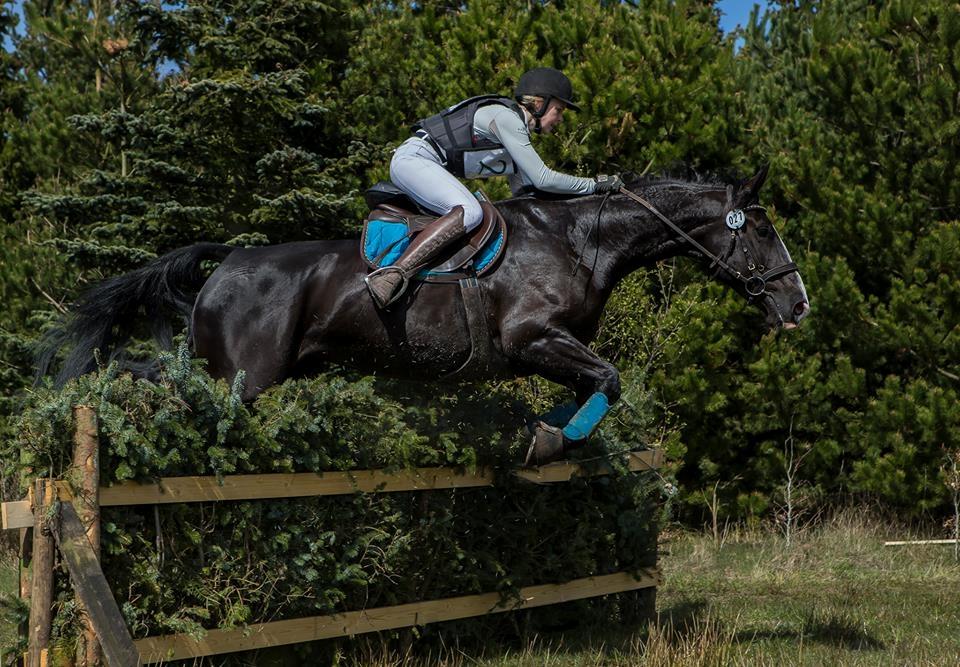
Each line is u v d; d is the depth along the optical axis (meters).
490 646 5.68
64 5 12.97
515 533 5.70
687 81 10.38
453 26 11.46
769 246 5.33
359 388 4.90
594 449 6.00
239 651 4.72
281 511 4.71
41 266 10.93
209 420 4.51
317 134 11.27
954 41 9.62
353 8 12.29
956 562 9.17
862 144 10.31
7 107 13.68
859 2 12.41
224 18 11.18
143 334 6.45
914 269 9.84
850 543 9.89
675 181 5.46
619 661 5.36
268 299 5.13
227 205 10.97
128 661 3.96
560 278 5.06
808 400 10.47
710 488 10.72
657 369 9.83
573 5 11.23
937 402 9.62
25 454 4.11
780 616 6.73
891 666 5.24
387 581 5.23
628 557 6.39
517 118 5.12
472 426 5.46
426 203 5.13
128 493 4.24
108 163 11.96
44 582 4.04
